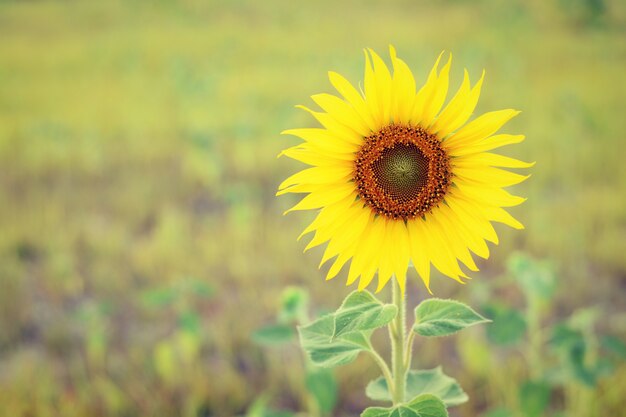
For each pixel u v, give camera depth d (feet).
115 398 15.49
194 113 39.40
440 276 20.24
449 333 6.81
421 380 8.36
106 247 23.25
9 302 19.77
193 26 72.90
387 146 7.02
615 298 19.39
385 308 6.63
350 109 6.98
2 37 67.92
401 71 6.94
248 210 24.14
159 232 23.99
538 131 33.63
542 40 59.26
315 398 10.91
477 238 7.00
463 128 6.97
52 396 16.07
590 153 30.07
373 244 7.12
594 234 22.89
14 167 31.68
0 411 15.11
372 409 6.71
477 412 15.07
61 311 19.93
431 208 7.11
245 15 78.02
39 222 25.18
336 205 7.15
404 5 79.51
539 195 26.27
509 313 11.74
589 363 12.35
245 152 30.76
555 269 20.02
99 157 32.09
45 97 45.24
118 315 19.70
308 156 7.04
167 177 30.14
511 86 43.24
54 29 72.74
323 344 7.52
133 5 83.97
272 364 16.98
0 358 17.99
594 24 65.00
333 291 19.75
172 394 15.97
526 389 11.71
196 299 19.94
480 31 63.21
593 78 44.86
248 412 15.75
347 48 57.00
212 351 17.88
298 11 77.77
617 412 14.21
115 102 43.62
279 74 49.34
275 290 20.03
